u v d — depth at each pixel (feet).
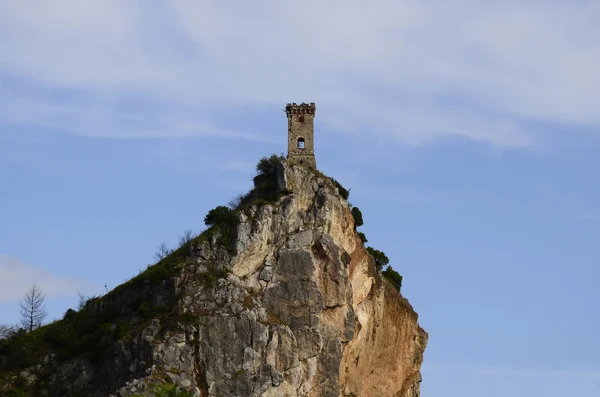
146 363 542.16
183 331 547.90
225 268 573.74
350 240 606.14
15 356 588.50
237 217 585.22
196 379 539.70
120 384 541.75
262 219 583.58
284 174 604.08
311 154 633.20
